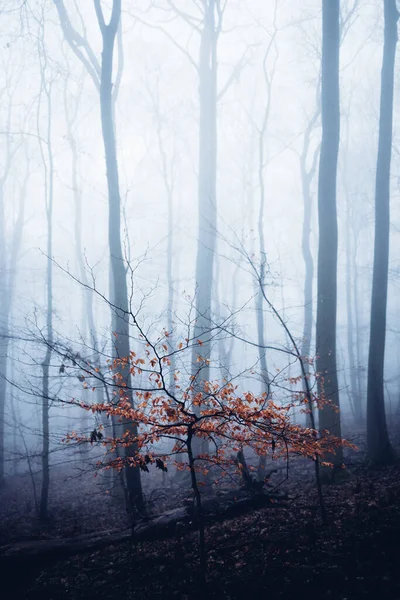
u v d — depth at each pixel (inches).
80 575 305.7
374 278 533.0
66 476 765.9
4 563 322.0
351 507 340.8
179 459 646.5
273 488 420.5
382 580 238.1
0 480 761.6
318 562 265.9
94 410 260.7
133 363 249.4
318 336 482.9
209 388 260.1
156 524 353.4
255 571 268.8
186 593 261.0
